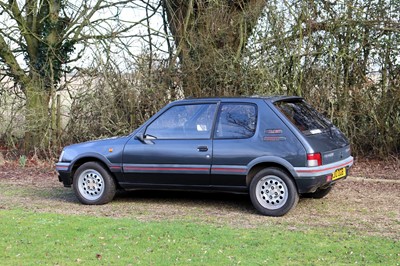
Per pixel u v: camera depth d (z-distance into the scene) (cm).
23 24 1513
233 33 1396
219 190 838
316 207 873
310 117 851
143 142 877
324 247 636
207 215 830
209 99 862
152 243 657
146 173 874
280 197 803
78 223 759
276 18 1345
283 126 798
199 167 836
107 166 905
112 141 908
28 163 1439
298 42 1340
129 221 773
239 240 667
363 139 1362
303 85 1347
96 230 718
